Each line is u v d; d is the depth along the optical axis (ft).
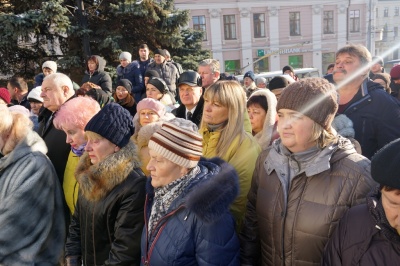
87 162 5.85
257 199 5.19
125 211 5.16
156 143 4.66
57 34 37.37
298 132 4.38
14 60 38.34
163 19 39.29
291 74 26.09
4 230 6.15
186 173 4.79
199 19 85.40
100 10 37.81
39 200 6.52
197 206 4.26
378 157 3.55
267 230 4.94
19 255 6.25
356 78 7.03
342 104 7.44
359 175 4.32
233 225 4.69
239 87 6.27
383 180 3.43
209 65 11.10
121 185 5.27
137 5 36.65
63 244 7.14
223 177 4.60
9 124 6.64
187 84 9.53
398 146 3.43
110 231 5.36
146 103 8.95
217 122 6.29
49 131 8.56
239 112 6.14
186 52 43.86
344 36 94.53
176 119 4.87
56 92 8.50
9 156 6.51
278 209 4.78
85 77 20.25
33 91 13.24
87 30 34.88
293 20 91.20
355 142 5.85
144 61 23.17
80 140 6.73
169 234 4.53
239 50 88.69
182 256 4.44
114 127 5.34
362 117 7.11
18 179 6.35
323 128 4.44
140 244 5.15
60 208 7.12
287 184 4.74
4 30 32.55
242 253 5.46
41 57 38.86
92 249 5.54
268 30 89.40
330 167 4.47
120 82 14.75
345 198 4.32
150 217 4.87
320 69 94.73
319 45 93.35
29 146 6.70
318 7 91.40
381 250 3.74
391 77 14.21
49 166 6.84
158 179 4.75
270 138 7.22
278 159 4.88
